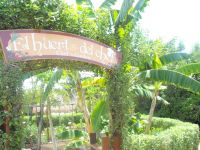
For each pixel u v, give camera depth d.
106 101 6.98
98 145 9.34
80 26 6.06
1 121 4.98
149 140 7.29
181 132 8.81
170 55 9.20
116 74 6.59
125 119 6.70
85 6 6.58
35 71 5.91
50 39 5.66
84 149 10.61
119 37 6.71
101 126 9.33
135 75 7.54
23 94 5.15
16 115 5.03
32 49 5.43
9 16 5.34
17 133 5.09
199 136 10.59
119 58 6.66
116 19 6.83
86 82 9.11
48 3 5.69
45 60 5.85
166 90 16.25
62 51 5.77
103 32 6.51
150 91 10.89
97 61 6.25
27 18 5.48
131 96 6.95
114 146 6.65
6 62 5.07
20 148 5.13
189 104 15.41
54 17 5.73
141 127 10.37
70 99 13.65
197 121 15.37
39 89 10.91
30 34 5.44
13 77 4.99
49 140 13.98
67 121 16.48
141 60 7.82
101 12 6.66
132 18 6.98
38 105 12.34
